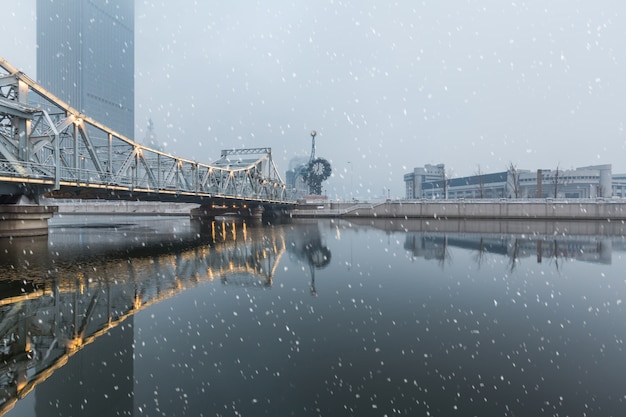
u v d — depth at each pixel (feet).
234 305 43.19
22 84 84.02
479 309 41.93
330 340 32.73
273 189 278.46
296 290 50.44
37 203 93.40
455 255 82.12
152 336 33.58
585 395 23.49
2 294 46.11
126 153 121.39
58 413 21.88
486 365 27.81
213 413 21.81
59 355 29.66
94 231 137.80
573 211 216.54
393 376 26.14
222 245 98.37
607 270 64.44
